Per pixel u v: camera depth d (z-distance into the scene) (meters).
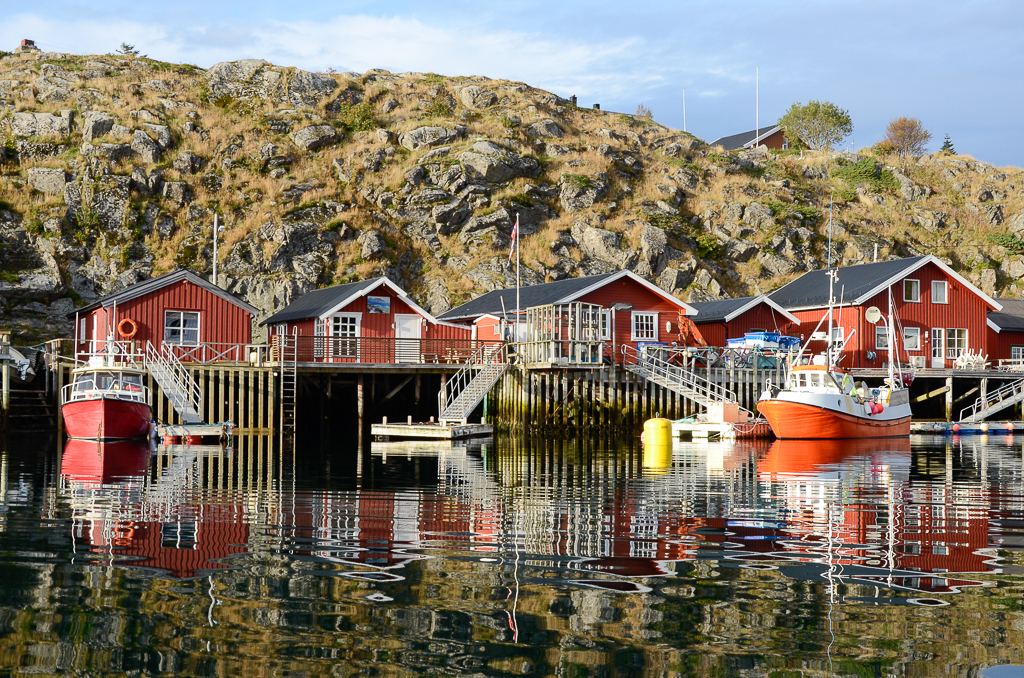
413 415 46.00
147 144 63.12
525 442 34.00
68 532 13.01
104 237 57.34
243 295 56.62
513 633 8.21
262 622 8.50
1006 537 12.98
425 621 8.56
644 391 40.25
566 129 80.31
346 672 7.23
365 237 61.47
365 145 70.94
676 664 7.45
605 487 19.19
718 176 78.25
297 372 37.94
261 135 69.44
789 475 21.92
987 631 8.33
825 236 71.81
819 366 35.19
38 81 68.19
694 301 63.19
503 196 66.69
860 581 10.17
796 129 102.75
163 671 7.23
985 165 90.56
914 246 74.81
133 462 24.20
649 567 10.85
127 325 37.69
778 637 8.13
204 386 39.00
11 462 23.95
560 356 39.00
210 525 13.75
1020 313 56.25
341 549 11.84
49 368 41.22
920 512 15.61
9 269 53.31
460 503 16.55
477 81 87.56
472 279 61.22
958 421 44.72
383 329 44.69
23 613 8.71
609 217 68.44
